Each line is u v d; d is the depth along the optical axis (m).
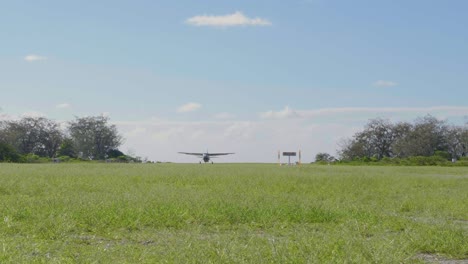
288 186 19.86
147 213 11.05
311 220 11.55
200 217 11.19
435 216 12.79
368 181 23.23
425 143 93.62
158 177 23.98
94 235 9.38
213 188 18.56
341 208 12.92
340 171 36.78
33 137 89.88
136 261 6.95
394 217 11.84
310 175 27.80
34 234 8.89
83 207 11.36
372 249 7.51
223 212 11.57
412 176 29.66
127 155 81.50
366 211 12.48
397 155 96.06
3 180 18.72
